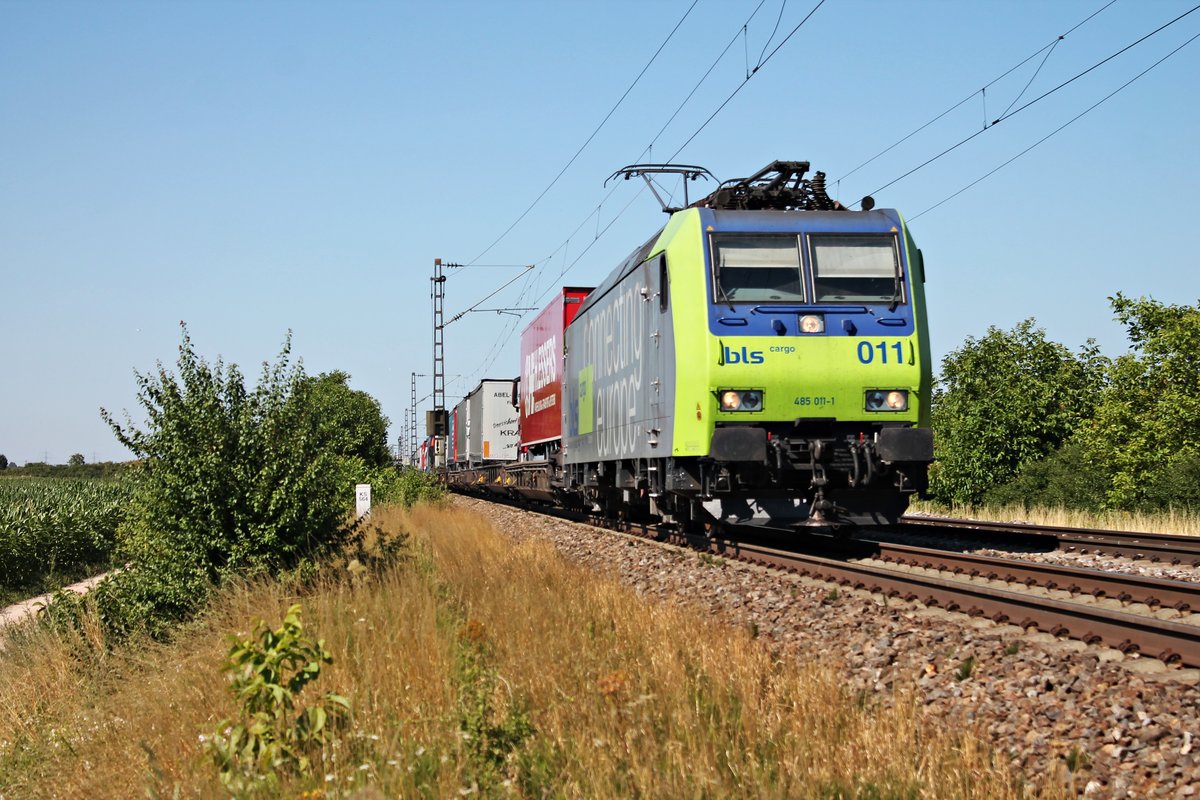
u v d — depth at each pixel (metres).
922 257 14.14
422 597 9.45
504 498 42.12
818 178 14.45
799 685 6.62
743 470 13.45
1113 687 6.41
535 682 6.89
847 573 11.19
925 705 6.71
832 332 13.30
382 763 5.45
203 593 11.34
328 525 12.24
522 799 5.26
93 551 24.00
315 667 7.05
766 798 4.92
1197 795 4.93
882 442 13.08
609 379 19.19
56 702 9.50
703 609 10.61
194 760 6.07
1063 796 4.97
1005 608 8.59
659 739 5.85
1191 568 12.12
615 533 20.03
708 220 13.67
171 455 11.67
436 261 51.88
